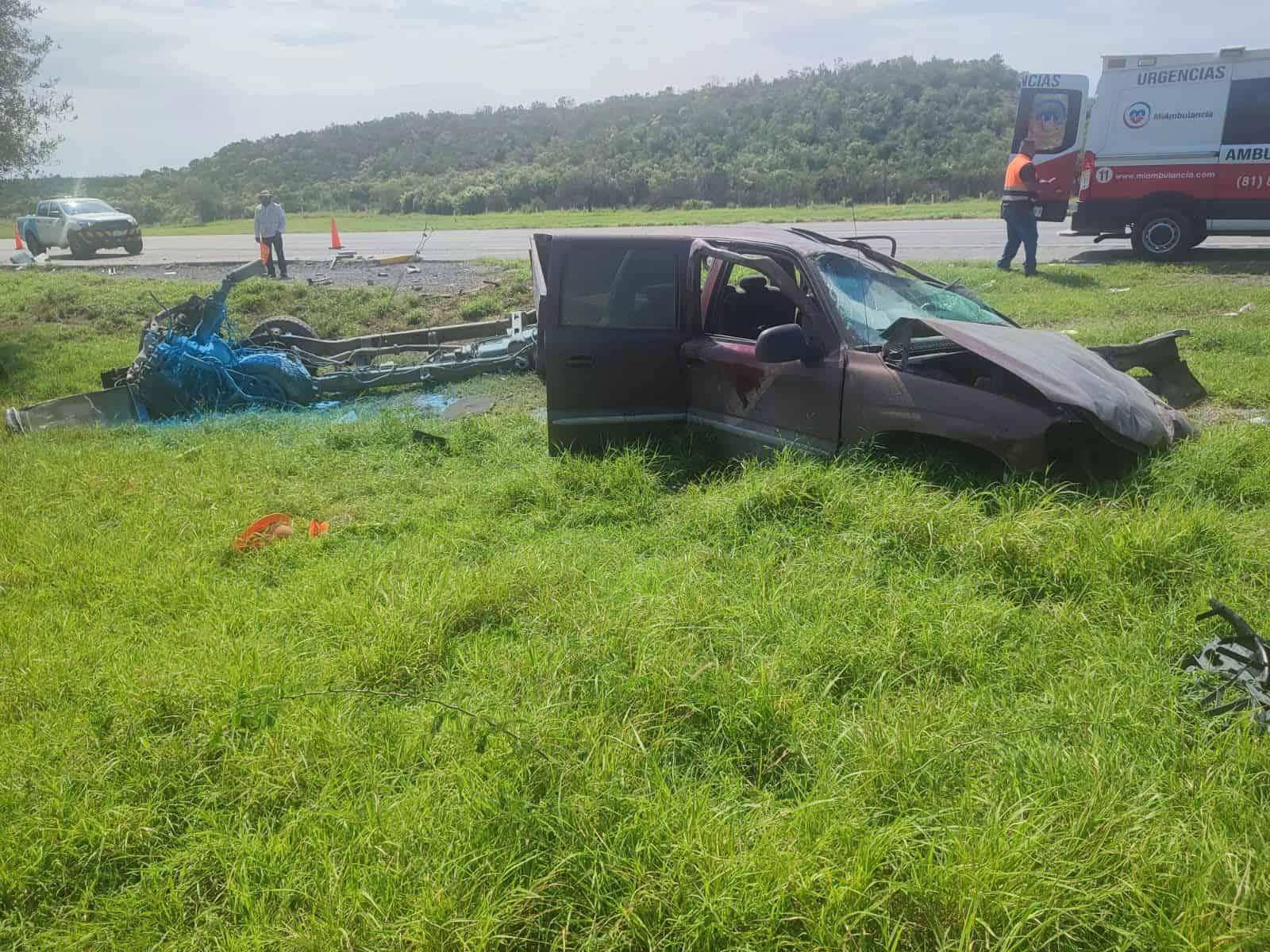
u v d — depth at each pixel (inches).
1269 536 179.0
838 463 212.7
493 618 165.2
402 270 772.0
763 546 187.0
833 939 88.0
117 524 235.3
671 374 254.5
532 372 415.5
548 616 162.2
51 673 149.5
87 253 1091.9
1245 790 108.1
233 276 410.0
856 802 106.6
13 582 196.2
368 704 136.9
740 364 236.7
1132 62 624.1
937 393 200.4
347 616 164.9
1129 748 115.6
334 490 263.7
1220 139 602.5
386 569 190.2
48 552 210.5
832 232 947.3
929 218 1096.2
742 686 132.1
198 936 96.4
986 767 113.9
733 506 203.0
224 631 162.2
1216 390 300.0
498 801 107.4
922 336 223.3
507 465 277.1
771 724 125.0
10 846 108.7
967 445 209.2
